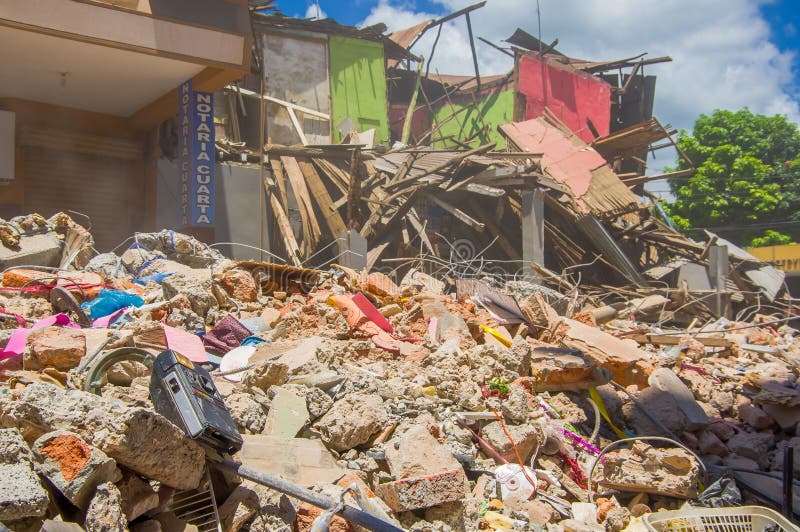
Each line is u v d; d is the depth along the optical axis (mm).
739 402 10555
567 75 36219
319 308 9477
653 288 24234
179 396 4773
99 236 19375
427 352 8914
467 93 37844
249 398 6594
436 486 5922
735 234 43500
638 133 30109
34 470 4160
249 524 5133
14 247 11062
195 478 4805
